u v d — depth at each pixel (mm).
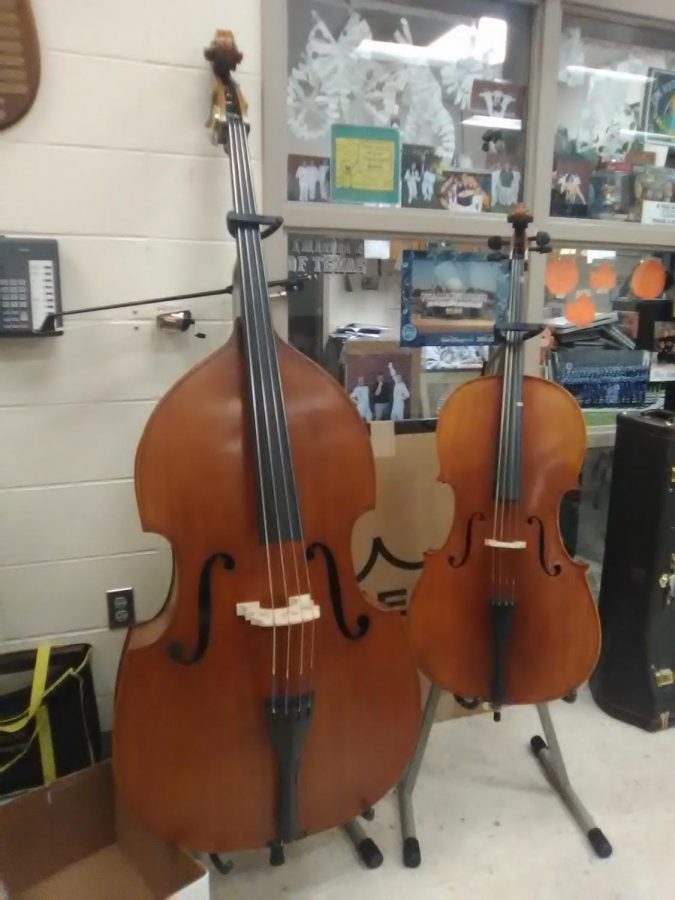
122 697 1234
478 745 2072
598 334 2406
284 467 1296
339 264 2014
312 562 1351
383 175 2006
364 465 1387
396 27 1977
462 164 2105
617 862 1649
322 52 1900
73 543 1803
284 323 1938
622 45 2256
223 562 1283
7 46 1521
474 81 2084
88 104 1620
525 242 1744
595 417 2449
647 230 2326
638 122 2314
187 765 1283
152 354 1775
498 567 1652
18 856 1479
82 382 1732
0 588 1763
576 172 2246
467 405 1642
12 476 1724
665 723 2131
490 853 1677
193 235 1753
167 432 1247
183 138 1702
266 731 1310
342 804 1407
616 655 2172
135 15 1620
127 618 1878
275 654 1287
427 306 2137
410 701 1440
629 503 2113
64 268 1668
